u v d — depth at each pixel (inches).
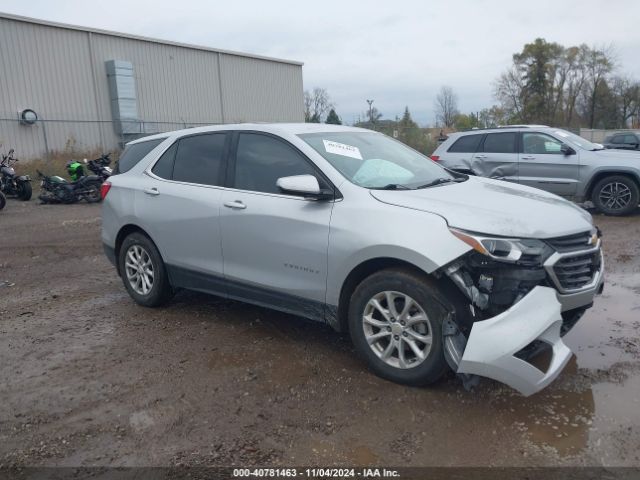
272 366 164.1
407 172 180.9
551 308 133.5
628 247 308.3
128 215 215.0
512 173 434.0
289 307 172.9
